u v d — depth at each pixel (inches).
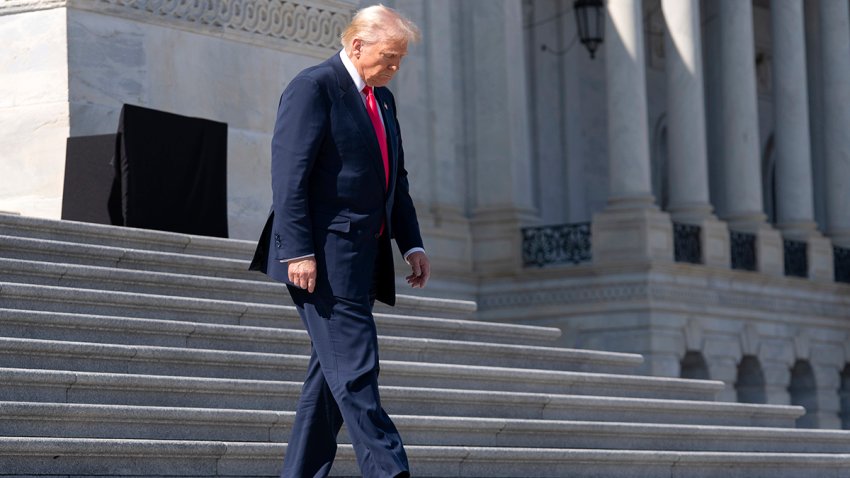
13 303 767.1
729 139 2421.3
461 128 2201.0
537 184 2439.7
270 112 1200.2
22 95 1087.6
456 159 2187.5
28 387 684.1
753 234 2359.7
